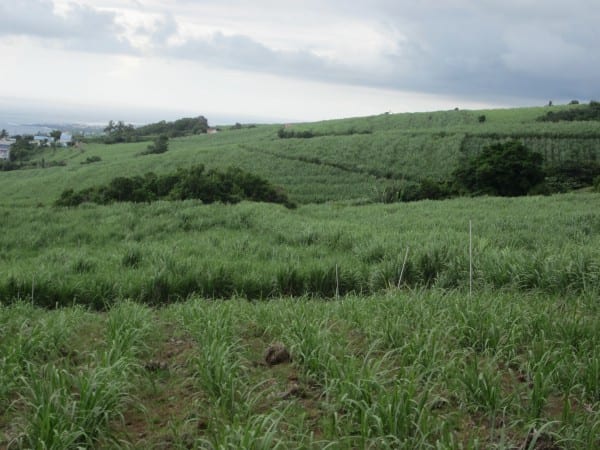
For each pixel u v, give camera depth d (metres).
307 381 4.43
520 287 8.18
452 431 3.51
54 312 7.55
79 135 125.81
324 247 13.59
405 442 3.21
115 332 5.31
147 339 5.67
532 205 23.12
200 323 5.86
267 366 4.86
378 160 65.81
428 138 72.19
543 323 5.35
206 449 3.24
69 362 4.90
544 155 62.47
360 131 89.56
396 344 5.02
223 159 68.44
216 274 9.77
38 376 4.29
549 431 3.45
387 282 9.77
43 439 3.25
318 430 3.69
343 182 59.03
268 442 3.08
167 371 4.74
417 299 6.59
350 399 3.68
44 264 11.07
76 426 3.44
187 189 26.84
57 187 61.12
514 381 4.12
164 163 68.44
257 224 17.44
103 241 15.61
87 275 9.92
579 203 23.61
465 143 69.56
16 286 9.07
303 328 5.25
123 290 9.35
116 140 110.06
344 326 5.77
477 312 5.58
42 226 16.44
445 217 20.08
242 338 5.55
